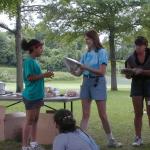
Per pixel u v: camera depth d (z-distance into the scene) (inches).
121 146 306.2
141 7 1173.1
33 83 272.1
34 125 281.9
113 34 1189.1
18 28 1017.5
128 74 297.7
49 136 305.3
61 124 181.2
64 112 182.9
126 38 1219.2
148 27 1186.0
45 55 1872.5
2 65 2351.1
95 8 1168.2
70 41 1234.0
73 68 279.9
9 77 1980.8
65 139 178.4
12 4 631.8
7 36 2306.8
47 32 1175.6
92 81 289.0
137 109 304.2
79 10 1180.5
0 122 321.7
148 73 295.6
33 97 272.1
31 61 271.1
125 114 514.3
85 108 293.1
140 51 296.0
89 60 289.9
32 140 283.1
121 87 1384.1
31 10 1032.8
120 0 1151.0
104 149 298.0
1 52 2322.8
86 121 293.0
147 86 298.7
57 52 1887.3
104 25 1179.3
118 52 1486.2
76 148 176.7
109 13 1166.3
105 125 299.7
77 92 333.7
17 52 1020.5
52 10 1090.1
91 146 179.0
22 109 582.6
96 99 289.3
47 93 317.4
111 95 906.1
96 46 290.4
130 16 1172.5
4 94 335.6
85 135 182.1
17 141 321.7
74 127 182.2
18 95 323.3
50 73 272.2
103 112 293.4
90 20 1182.3
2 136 323.0
